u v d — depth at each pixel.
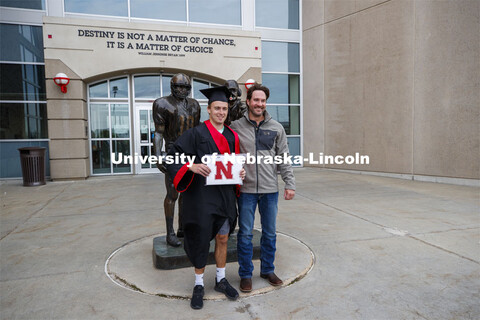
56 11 9.61
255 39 10.69
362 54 10.20
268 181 2.69
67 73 9.12
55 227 4.66
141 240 4.09
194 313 2.43
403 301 2.58
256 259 3.44
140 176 10.14
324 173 10.67
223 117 2.54
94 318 2.36
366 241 3.99
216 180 2.44
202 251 2.50
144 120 10.52
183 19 10.73
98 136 10.20
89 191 7.55
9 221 4.98
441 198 6.52
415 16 8.80
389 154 9.68
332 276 3.04
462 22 7.91
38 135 9.61
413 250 3.67
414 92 8.97
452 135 8.26
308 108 11.99
